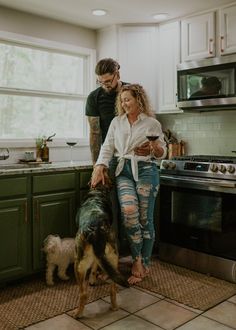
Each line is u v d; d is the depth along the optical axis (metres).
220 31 3.37
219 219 2.95
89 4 3.30
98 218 2.26
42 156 3.58
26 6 3.35
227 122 3.71
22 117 3.66
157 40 3.86
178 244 3.26
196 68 3.41
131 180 2.78
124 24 3.85
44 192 2.88
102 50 4.04
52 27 3.72
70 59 4.00
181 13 3.55
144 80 3.88
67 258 2.86
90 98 3.05
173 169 3.29
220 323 2.22
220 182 2.90
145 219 2.79
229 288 2.76
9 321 2.26
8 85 3.54
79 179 3.11
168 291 2.69
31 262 2.84
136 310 2.39
